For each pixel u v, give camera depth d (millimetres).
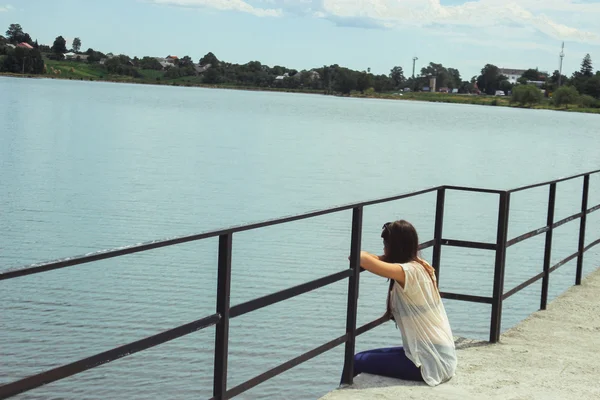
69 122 73188
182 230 23047
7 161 38812
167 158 44875
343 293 15617
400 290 5352
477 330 13445
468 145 71688
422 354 5395
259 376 4477
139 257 18125
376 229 24172
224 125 84625
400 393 5211
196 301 14688
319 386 11070
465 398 5203
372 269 5207
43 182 31828
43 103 104625
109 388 10828
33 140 52406
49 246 20016
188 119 91750
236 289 16016
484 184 39281
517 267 18750
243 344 12516
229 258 4113
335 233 22406
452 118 148125
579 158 59844
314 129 86500
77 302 14133
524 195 33469
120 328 12992
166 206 27203
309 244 20656
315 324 13523
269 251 19641
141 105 122188
